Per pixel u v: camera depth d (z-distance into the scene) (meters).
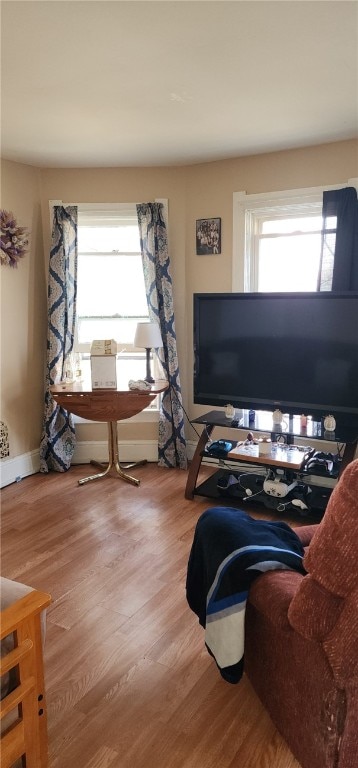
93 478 3.75
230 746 1.57
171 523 3.07
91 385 3.54
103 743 1.58
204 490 3.39
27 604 1.30
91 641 2.04
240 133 3.03
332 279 3.24
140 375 4.10
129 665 1.91
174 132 2.99
